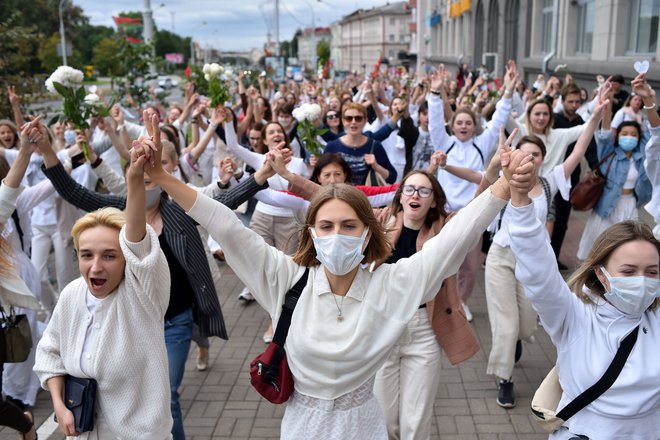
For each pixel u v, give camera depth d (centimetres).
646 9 1382
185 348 392
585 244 671
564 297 266
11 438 457
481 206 252
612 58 1522
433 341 366
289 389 256
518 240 257
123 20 1593
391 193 477
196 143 866
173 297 394
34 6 4959
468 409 477
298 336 251
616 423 259
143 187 269
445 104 882
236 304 707
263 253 260
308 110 603
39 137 392
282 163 382
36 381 497
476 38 3419
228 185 454
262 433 454
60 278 648
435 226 393
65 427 289
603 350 261
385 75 2630
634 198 646
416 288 254
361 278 255
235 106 1242
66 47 2881
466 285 616
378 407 268
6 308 382
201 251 398
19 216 496
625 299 254
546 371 533
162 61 1284
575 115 858
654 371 254
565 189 512
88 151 512
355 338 246
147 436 296
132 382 293
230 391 515
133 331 292
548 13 2198
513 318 470
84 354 292
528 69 2330
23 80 1258
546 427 278
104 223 288
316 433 253
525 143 498
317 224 250
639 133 621
